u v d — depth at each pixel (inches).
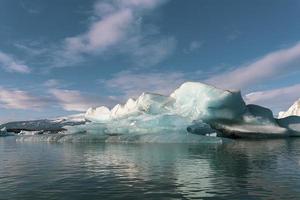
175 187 371.2
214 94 1509.6
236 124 1574.8
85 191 357.7
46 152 874.8
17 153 853.8
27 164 604.4
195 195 332.2
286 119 1750.7
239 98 1568.7
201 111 1517.0
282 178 416.8
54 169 529.7
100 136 1360.7
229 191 346.6
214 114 1524.4
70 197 332.8
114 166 556.1
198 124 1348.4
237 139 1450.5
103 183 400.5
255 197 320.2
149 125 1321.4
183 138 1171.3
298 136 1630.2
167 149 898.1
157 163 590.2
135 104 1700.3
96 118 1967.3
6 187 384.2
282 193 335.0
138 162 608.1
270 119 1632.6
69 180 424.2
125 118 1546.5
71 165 579.2
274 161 598.9
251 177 427.2
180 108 1563.7
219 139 1150.3
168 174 461.4
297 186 366.6
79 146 1095.0
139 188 368.8
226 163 579.8
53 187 381.4
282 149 875.4
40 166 572.1
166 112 1558.8
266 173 458.0
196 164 570.6
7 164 608.7
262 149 879.1
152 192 348.2
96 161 636.1
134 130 1363.2
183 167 532.4
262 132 1520.7
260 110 1695.4
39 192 356.5
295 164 552.1
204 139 1153.4
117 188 370.3
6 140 1659.7
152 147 980.6
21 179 436.8
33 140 1531.7
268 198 315.6
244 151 821.9
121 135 1334.9
